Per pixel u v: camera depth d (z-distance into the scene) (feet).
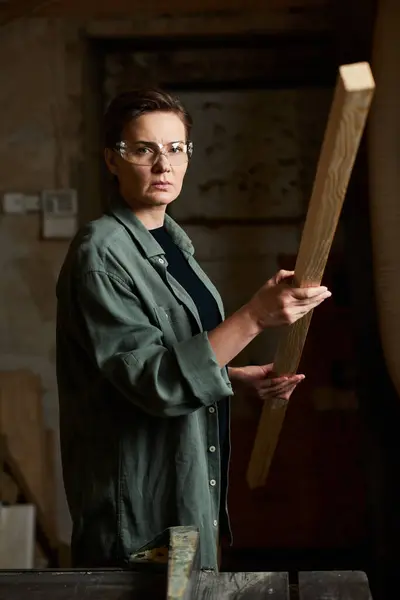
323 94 18.51
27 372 17.11
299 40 18.19
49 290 17.28
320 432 18.11
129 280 6.58
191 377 6.18
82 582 5.16
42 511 15.99
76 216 17.24
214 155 18.52
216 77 18.52
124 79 18.61
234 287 18.44
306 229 5.74
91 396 6.79
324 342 18.19
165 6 17.57
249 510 18.04
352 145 5.06
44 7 17.51
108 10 17.60
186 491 6.63
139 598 4.99
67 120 17.44
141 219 7.07
